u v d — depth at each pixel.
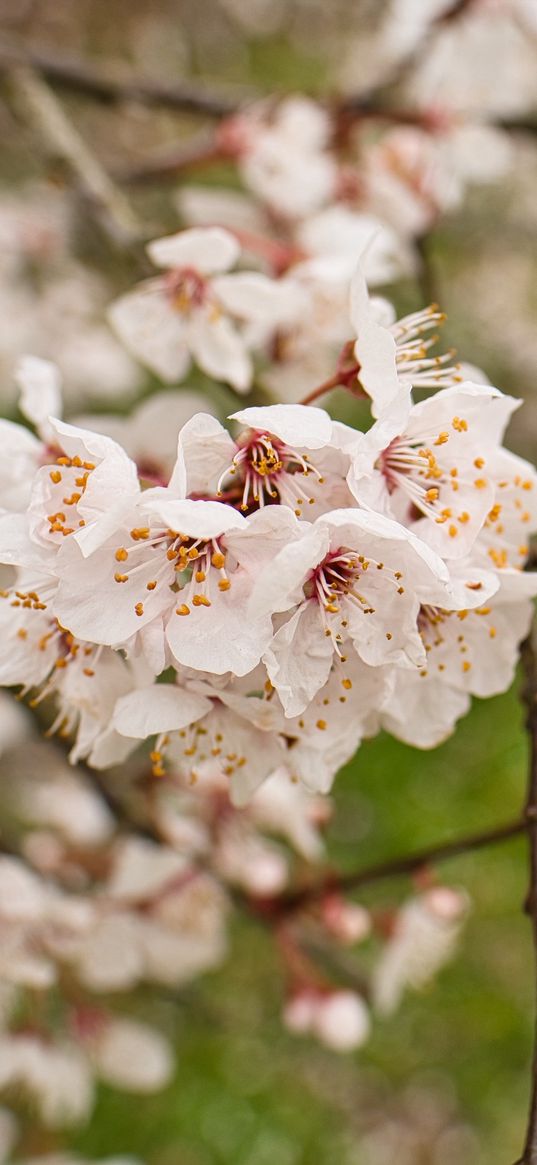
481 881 0.72
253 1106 0.69
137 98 0.51
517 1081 0.73
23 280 0.64
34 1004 0.51
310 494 0.39
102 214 0.47
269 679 0.39
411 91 0.53
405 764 0.73
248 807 0.50
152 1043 0.52
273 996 0.73
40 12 0.88
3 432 0.41
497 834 0.43
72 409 0.74
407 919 0.50
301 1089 0.71
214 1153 0.67
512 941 0.73
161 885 0.50
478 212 0.84
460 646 0.41
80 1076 0.51
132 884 0.50
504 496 0.40
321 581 0.39
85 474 0.39
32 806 0.63
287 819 0.50
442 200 0.53
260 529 0.39
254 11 1.00
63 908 0.48
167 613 0.39
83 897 0.50
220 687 0.39
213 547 0.39
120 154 0.75
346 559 0.39
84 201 0.47
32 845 0.53
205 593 0.39
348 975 0.52
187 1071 0.69
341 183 0.52
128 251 0.46
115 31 0.95
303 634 0.39
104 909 0.50
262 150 0.50
